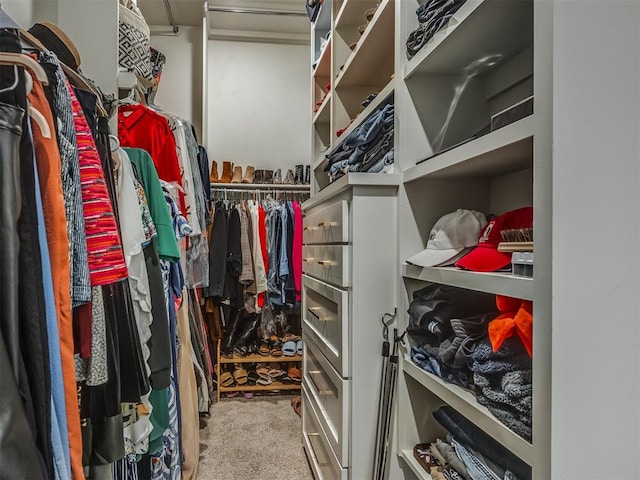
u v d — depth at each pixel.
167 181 1.76
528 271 0.81
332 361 1.55
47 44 1.03
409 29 1.35
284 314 3.21
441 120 1.35
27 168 0.63
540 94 0.72
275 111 3.69
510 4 0.92
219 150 3.62
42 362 0.61
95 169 0.87
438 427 1.31
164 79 3.57
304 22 3.52
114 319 0.92
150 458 1.41
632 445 0.71
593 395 0.70
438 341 1.14
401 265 1.32
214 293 2.92
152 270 1.29
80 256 0.79
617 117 0.72
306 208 2.17
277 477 2.04
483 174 1.24
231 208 3.10
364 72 1.98
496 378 0.88
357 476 1.33
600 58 0.71
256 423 2.70
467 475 1.03
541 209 0.72
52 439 0.64
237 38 3.65
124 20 1.72
